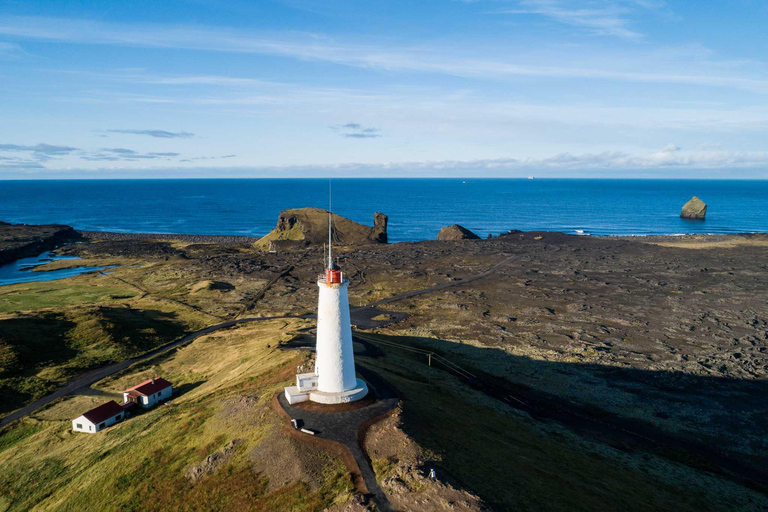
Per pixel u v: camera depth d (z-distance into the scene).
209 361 66.56
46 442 44.66
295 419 34.81
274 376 46.88
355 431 33.31
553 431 45.75
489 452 34.28
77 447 42.28
